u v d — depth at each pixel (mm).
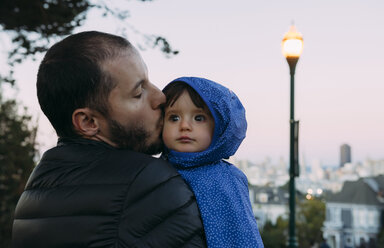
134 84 1388
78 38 1371
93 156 1371
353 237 62344
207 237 1385
